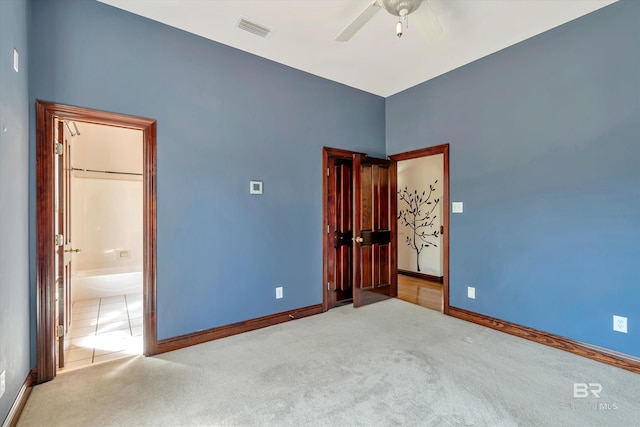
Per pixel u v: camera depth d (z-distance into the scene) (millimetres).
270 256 3197
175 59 2617
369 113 4145
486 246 3170
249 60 3051
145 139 2494
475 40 2857
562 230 2623
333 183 3846
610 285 2363
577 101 2531
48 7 2104
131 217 4793
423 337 2850
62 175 2346
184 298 2654
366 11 2066
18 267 1792
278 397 1906
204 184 2771
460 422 1670
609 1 2312
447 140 3553
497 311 3070
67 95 2162
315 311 3539
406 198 5914
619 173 2320
